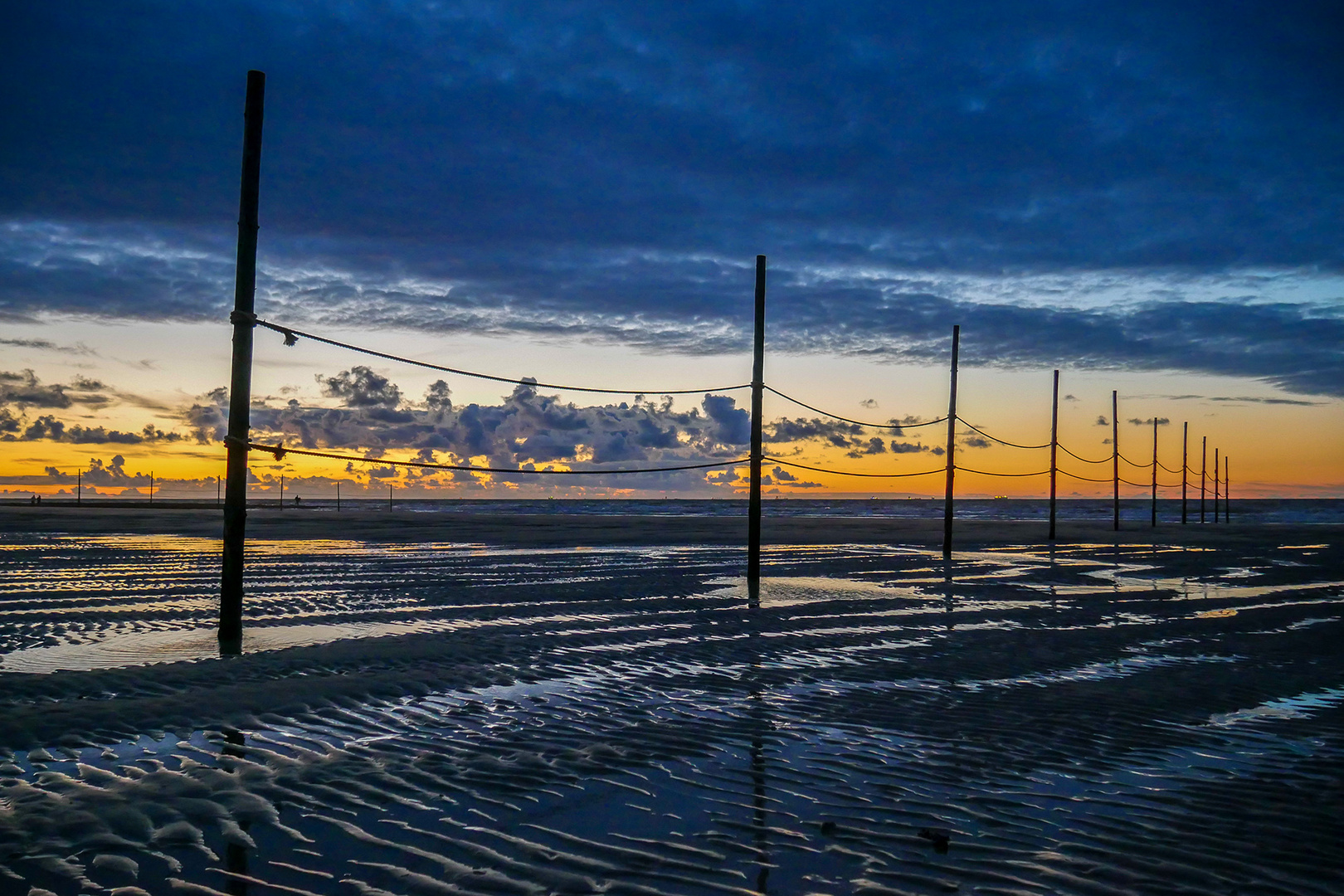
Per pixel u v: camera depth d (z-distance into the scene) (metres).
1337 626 14.27
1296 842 5.07
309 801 5.54
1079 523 63.25
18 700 8.25
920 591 19.00
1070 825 5.33
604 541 34.75
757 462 19.80
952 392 29.69
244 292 12.27
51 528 41.94
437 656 10.67
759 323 20.25
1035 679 9.87
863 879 4.50
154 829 5.02
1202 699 8.90
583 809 5.49
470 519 57.94
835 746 7.03
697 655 11.12
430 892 4.26
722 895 4.28
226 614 11.92
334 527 45.12
